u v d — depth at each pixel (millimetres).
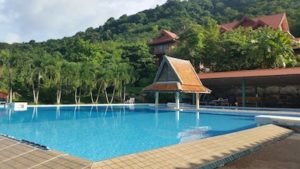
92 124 18422
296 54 38250
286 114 20578
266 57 33344
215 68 39875
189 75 28344
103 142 12117
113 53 53250
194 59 40812
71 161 6648
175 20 94625
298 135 12594
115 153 10117
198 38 40344
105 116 23531
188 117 22391
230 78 28484
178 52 42375
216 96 35312
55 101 39344
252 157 8156
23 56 37781
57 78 36188
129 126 17469
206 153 7859
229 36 38844
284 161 7703
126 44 56594
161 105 33000
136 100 40438
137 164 6676
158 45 56438
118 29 102375
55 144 11664
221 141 9273
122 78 39812
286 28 48344
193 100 32375
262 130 12086
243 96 27906
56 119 21328
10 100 36125
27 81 36469
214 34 40344
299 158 8055
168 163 6918
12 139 9523
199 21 87438
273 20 45250
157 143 11984
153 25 93750
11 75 36125
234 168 7082
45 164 6637
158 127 17000
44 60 37875
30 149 7945
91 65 39719
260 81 28141
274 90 31016
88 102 40594
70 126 17359
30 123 18828
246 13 75938
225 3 105375
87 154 9969
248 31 39594
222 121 19859
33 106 32250
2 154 7867
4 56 36656
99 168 6211
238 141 9586
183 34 43094
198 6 107000
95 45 54062
